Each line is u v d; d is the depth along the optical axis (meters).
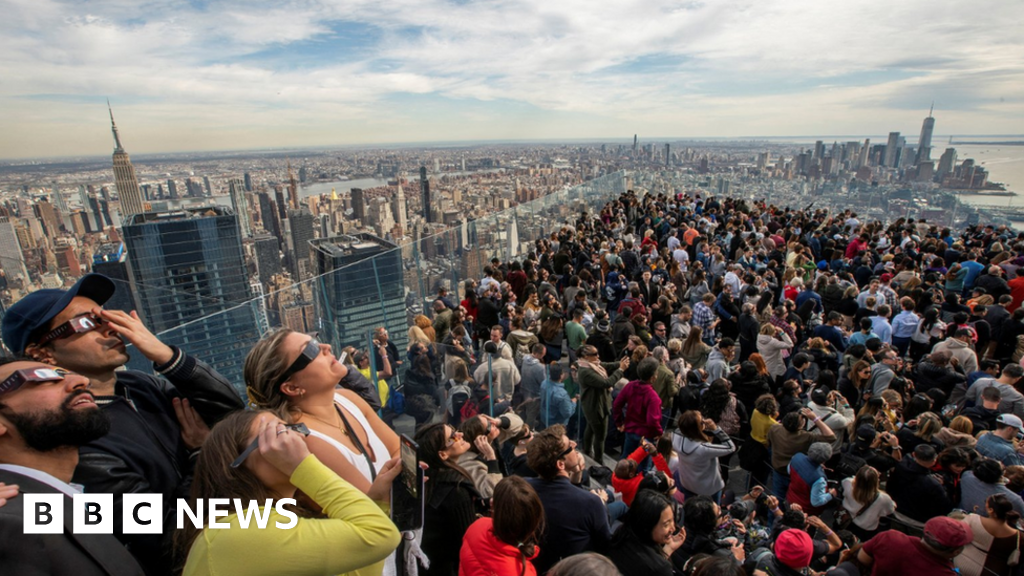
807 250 12.57
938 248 14.35
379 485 1.80
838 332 8.27
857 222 17.75
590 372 6.21
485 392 5.55
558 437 3.42
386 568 2.02
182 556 1.46
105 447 1.69
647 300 10.75
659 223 17.95
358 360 5.60
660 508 3.28
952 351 7.70
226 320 5.64
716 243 13.91
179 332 5.28
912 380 7.90
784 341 7.68
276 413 1.74
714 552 3.87
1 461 1.44
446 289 10.11
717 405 6.21
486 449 3.92
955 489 4.98
